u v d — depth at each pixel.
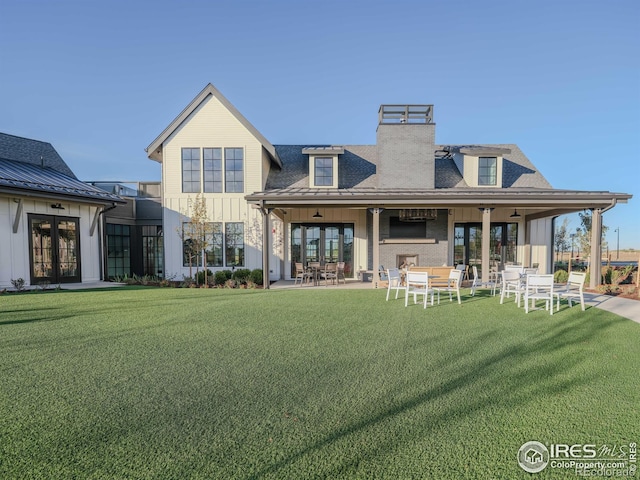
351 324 6.05
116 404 3.01
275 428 2.62
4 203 10.99
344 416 2.80
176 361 4.12
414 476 2.08
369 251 14.25
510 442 2.44
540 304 8.13
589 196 10.49
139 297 9.18
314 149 14.27
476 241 15.22
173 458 2.26
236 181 14.24
